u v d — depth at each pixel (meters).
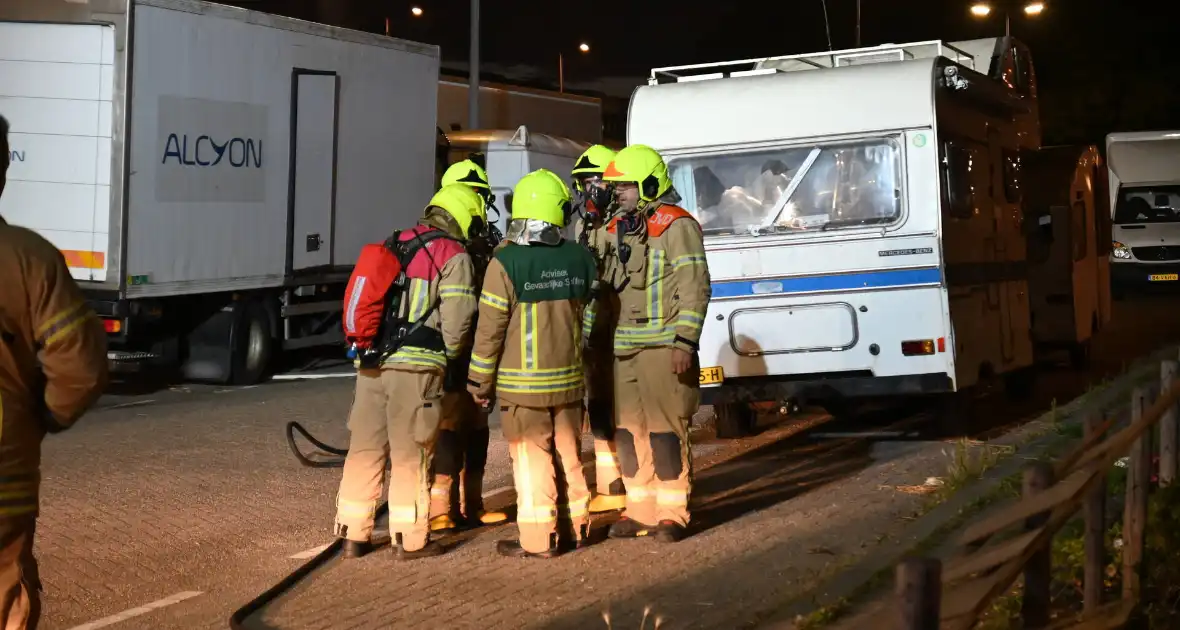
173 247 13.06
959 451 8.85
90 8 12.30
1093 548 5.23
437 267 6.55
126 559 6.80
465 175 6.99
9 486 3.70
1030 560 4.78
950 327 9.31
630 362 7.02
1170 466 7.02
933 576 3.23
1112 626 5.03
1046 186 13.36
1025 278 11.63
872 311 9.42
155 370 14.73
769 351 9.60
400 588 6.16
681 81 10.30
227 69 13.58
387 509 7.95
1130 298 25.84
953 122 9.78
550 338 6.59
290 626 5.55
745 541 6.96
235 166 13.76
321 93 14.96
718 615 5.61
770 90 9.68
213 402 12.79
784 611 5.46
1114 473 7.50
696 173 9.77
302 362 16.80
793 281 9.55
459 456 7.36
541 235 6.59
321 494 8.41
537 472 6.64
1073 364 14.46
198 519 7.69
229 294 14.12
